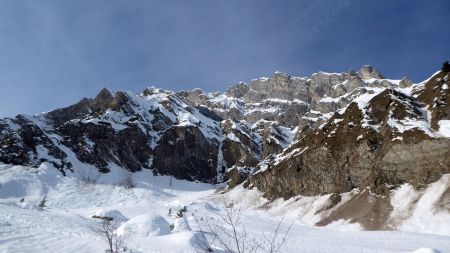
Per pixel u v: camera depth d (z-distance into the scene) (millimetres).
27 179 129000
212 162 184625
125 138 172750
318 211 83938
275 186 108812
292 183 103062
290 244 41344
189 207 75625
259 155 187500
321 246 41094
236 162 184500
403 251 38812
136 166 167625
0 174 127750
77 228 34781
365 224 69625
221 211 77688
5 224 28812
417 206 67312
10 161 138125
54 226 33062
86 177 143750
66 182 136125
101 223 41938
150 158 174125
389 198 73438
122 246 26625
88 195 132500
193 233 31641
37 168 137000
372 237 49156
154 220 37500
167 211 73438
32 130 151625
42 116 186000
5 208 40938
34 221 34156
